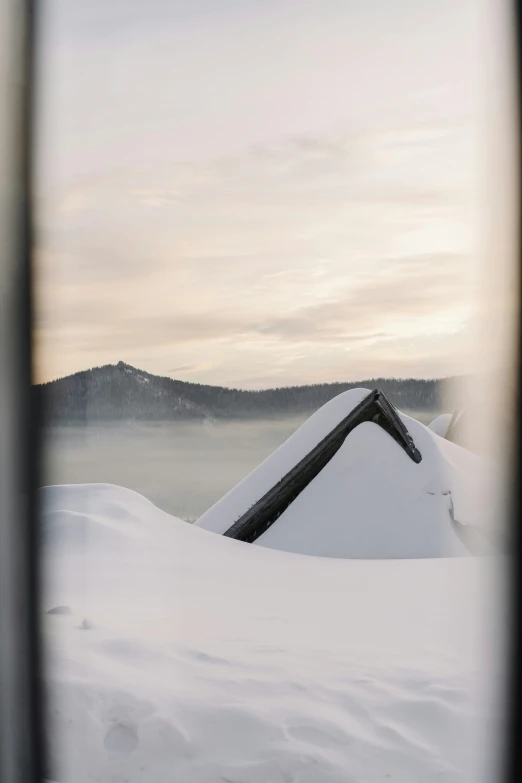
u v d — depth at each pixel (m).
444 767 3.38
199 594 7.06
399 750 3.52
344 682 4.30
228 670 4.39
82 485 11.09
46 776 3.26
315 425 12.22
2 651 3.76
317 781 3.29
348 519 11.07
